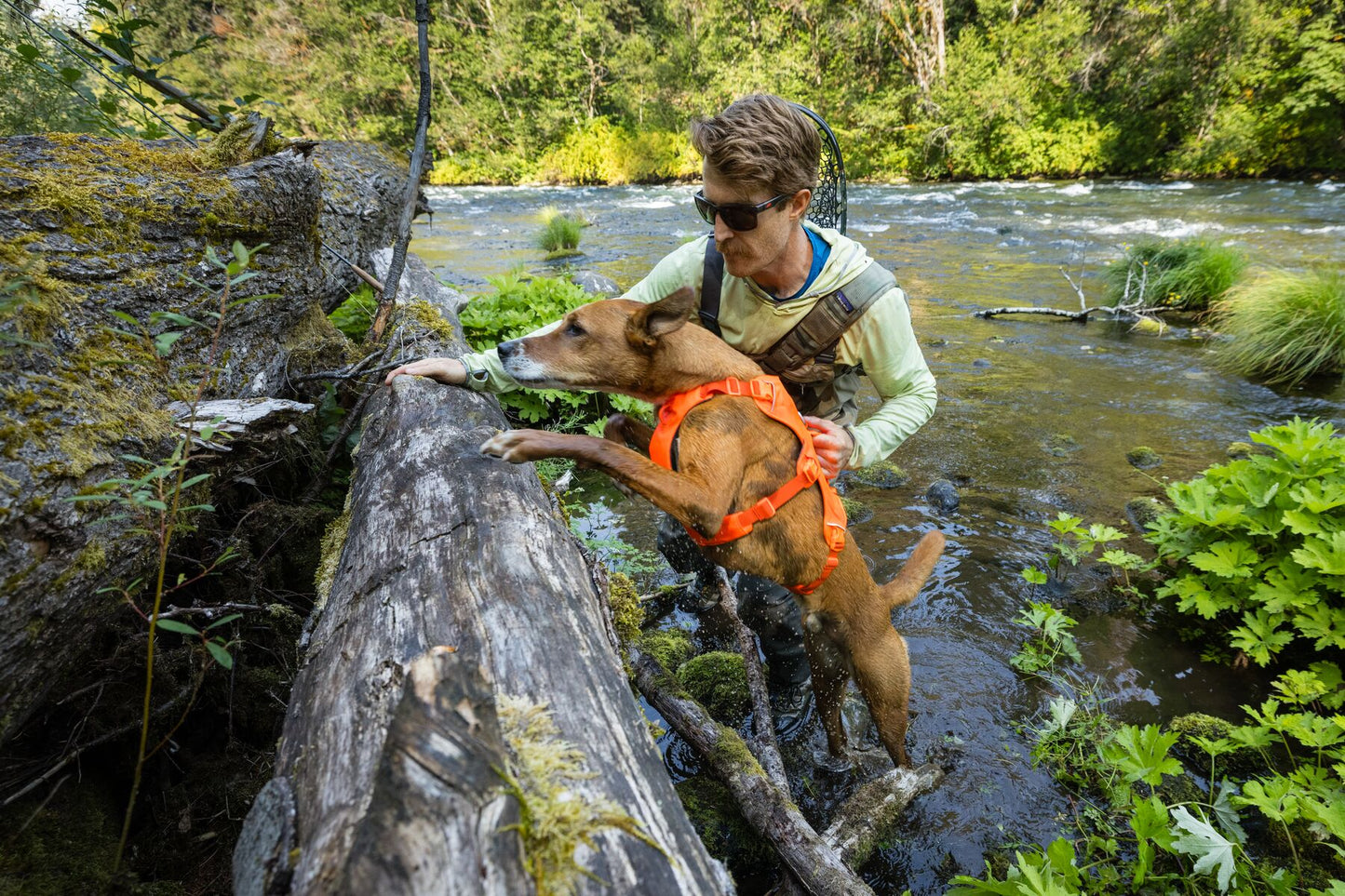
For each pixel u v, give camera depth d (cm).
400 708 122
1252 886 217
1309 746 257
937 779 262
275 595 265
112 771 212
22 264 192
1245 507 345
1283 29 2050
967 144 2456
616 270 1144
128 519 182
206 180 273
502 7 3209
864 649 247
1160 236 1253
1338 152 1998
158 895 187
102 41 356
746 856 236
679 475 203
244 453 252
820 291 234
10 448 154
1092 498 459
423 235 1590
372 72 3075
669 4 3138
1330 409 576
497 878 103
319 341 359
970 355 744
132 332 222
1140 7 2231
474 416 270
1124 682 313
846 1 2712
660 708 269
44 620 159
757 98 206
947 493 462
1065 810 254
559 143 3131
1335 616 300
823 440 239
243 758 229
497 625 161
